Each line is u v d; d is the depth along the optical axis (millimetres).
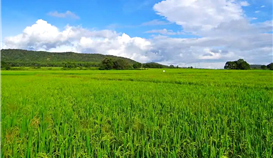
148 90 15242
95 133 5324
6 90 16062
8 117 6789
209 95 12484
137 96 11945
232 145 4812
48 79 31625
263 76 36031
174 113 7434
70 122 6445
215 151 4430
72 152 4480
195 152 4453
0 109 8523
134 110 8344
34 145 4914
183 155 4324
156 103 9695
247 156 4254
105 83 22891
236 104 9055
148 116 7051
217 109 8414
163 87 17828
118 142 5043
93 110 8273
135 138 4875
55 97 12031
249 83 21109
